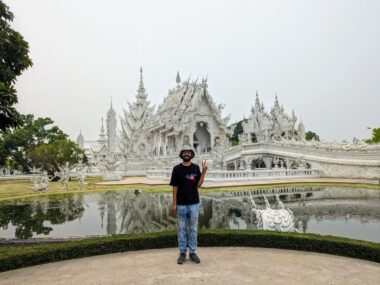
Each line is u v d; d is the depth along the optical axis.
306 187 24.66
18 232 12.00
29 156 50.25
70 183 37.06
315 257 7.14
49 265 6.91
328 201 17.58
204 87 53.19
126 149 64.88
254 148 44.12
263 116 49.97
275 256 7.21
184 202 6.85
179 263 6.66
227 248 7.95
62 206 18.50
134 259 7.13
